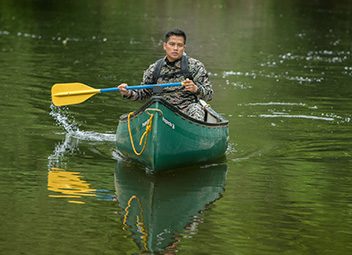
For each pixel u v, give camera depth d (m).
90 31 41.31
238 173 16.61
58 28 42.25
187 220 13.45
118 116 21.98
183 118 16.17
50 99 23.81
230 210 14.09
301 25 48.00
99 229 12.82
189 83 16.33
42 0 56.78
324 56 35.50
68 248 11.88
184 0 62.53
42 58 31.95
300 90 26.97
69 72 28.83
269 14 54.25
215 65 32.09
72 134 19.70
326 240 12.54
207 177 16.28
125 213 13.73
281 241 12.48
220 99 25.02
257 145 19.19
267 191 15.31
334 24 48.94
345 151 18.69
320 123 21.91
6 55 32.44
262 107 23.94
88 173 16.30
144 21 47.25
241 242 12.38
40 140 18.92
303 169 16.98
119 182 15.70
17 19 45.94
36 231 12.58
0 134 19.27
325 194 15.19
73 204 14.12
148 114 15.91
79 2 57.09
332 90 27.16
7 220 13.05
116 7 55.16
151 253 11.77
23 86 25.72
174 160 16.50
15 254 11.52
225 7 58.53
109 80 27.53
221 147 17.69
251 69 31.30
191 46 37.47
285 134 20.41
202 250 12.00
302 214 13.91
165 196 14.87
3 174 15.87
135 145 16.64
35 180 15.55
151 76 17.17
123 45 36.50
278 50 37.00
